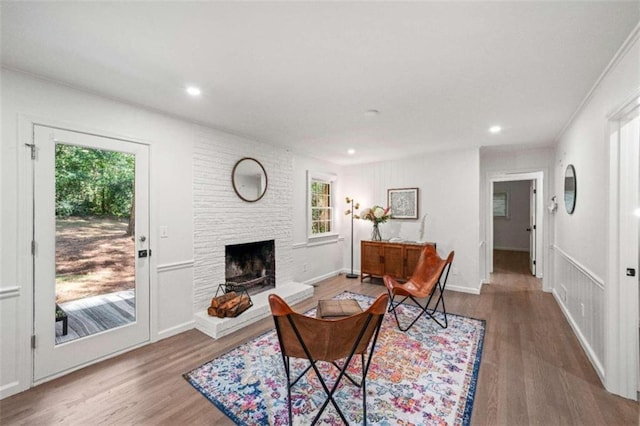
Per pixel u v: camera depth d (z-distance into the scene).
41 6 1.28
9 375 1.88
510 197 8.02
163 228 2.74
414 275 3.43
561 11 1.31
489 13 1.33
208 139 3.13
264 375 2.10
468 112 2.67
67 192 2.16
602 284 2.01
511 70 1.88
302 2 1.26
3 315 1.87
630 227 1.82
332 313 2.20
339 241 5.57
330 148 4.18
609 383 1.86
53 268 2.08
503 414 1.67
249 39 1.55
